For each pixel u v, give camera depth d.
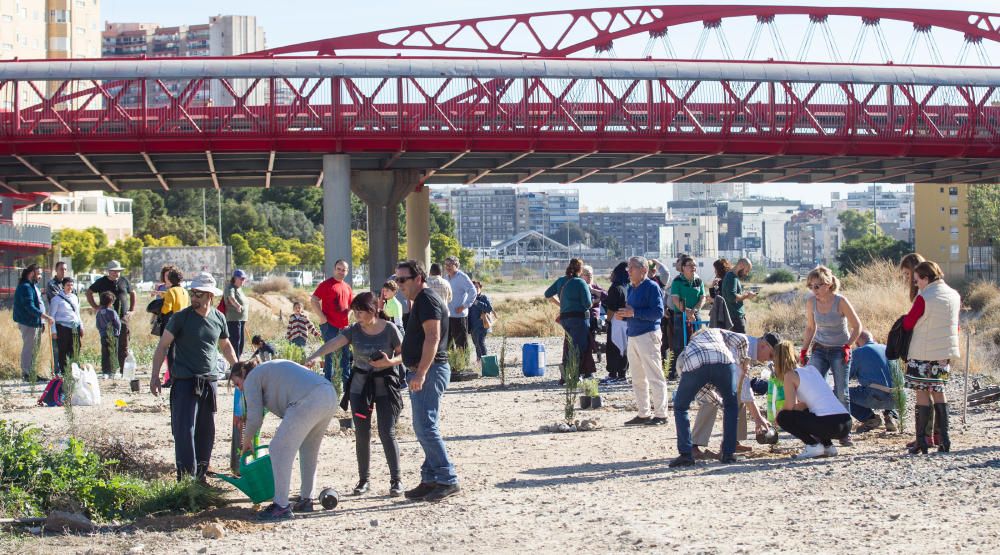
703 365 10.22
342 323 16.31
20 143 37.22
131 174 43.97
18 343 23.08
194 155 40.62
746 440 11.75
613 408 15.20
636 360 13.35
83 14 117.38
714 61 41.84
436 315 9.05
